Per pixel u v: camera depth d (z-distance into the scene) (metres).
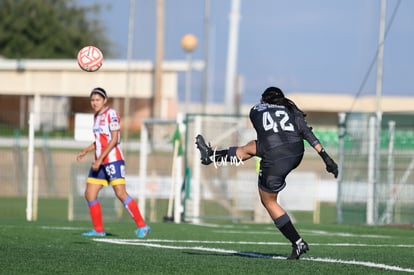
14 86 112.38
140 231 35.69
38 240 32.69
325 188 76.19
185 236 37.12
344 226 49.94
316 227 48.50
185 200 55.12
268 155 25.02
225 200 62.47
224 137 57.69
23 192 84.12
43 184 82.75
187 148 55.34
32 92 111.88
